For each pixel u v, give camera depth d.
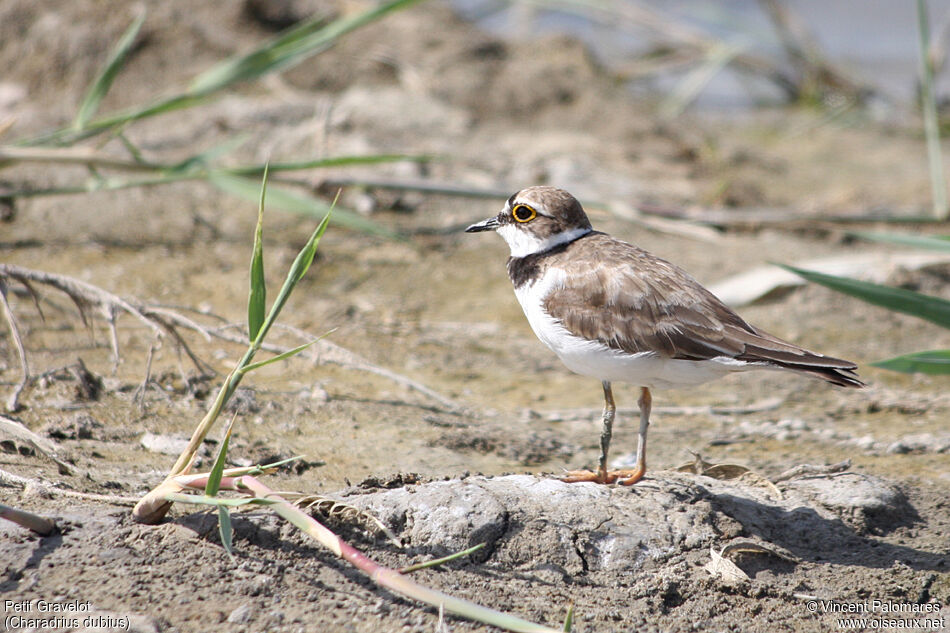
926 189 18.44
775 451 9.55
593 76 21.38
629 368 7.90
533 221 8.84
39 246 13.33
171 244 13.85
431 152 16.89
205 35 18.61
